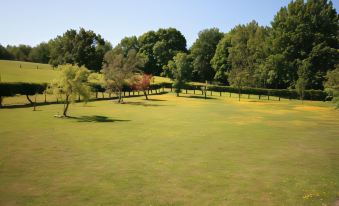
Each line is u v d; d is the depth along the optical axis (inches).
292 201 518.3
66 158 748.6
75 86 1405.0
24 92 2006.6
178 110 1877.5
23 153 781.3
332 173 673.0
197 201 512.1
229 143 960.3
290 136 1098.1
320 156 820.0
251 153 838.5
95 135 1030.4
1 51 5826.8
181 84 3078.2
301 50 3031.5
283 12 3324.3
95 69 4397.1
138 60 2591.0
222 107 2142.0
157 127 1226.0
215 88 3639.3
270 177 639.1
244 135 1098.7
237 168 697.0
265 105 2383.1
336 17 3132.4
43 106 1807.3
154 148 871.7
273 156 810.8
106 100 2405.3
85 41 4446.4
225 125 1322.6
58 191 542.6
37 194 527.5
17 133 1015.6
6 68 3528.5
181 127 1240.2
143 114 1631.4
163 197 525.3
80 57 4308.6
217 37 4741.6
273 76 3216.0
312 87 3031.5
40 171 647.8
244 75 2896.2
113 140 962.7
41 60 6136.8
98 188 560.4
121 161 734.5
